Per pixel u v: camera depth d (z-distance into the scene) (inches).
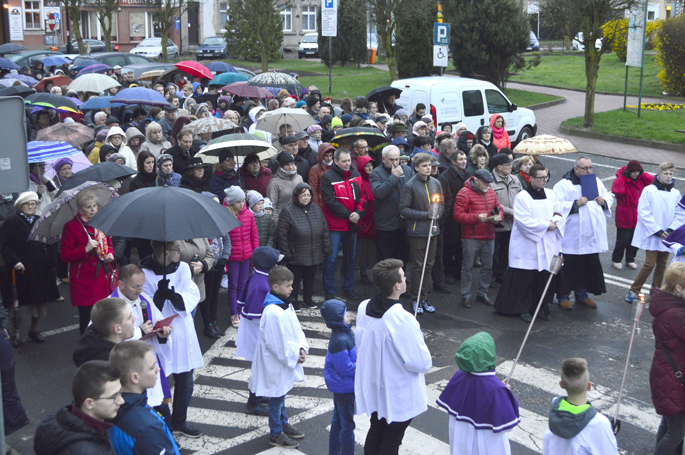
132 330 171.2
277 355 202.4
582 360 161.9
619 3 761.0
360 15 956.6
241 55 1517.0
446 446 213.2
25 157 142.5
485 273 347.9
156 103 502.6
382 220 346.6
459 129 444.8
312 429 223.9
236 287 316.5
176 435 217.6
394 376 175.8
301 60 1552.7
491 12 930.7
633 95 1000.2
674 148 700.7
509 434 221.9
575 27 791.1
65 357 281.9
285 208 327.0
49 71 908.0
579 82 1116.5
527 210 320.8
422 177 329.1
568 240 336.5
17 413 196.2
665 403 195.0
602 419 159.2
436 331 311.3
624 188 390.6
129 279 192.1
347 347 188.5
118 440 139.6
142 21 1772.9
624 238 396.2
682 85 971.9
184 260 267.1
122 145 405.7
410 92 639.1
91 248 255.9
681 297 198.8
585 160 338.6
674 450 203.5
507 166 360.5
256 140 344.8
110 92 637.9
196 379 262.1
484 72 964.0
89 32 1747.0
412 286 335.6
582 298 347.3
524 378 263.1
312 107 593.9
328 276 350.3
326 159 364.8
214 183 339.9
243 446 212.2
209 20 1777.8
